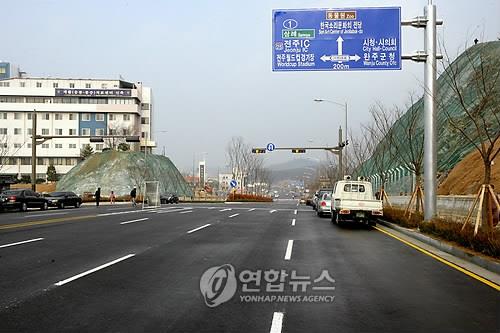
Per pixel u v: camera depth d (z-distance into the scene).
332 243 15.80
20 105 98.50
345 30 18.45
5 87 99.06
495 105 18.55
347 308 7.52
